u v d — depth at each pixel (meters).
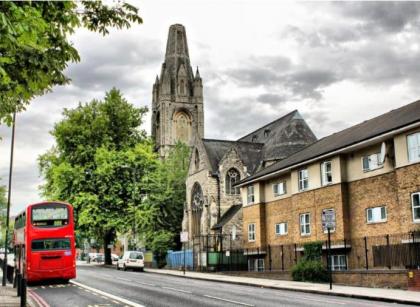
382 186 28.53
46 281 30.11
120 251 101.50
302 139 57.12
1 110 9.83
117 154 53.62
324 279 28.19
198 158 60.56
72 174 51.91
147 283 28.36
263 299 19.09
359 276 25.11
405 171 26.09
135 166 54.06
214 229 53.81
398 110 32.94
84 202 51.12
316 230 33.47
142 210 54.12
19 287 20.64
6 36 7.14
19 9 7.28
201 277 35.56
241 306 16.48
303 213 35.16
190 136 105.62
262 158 59.91
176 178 65.75
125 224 52.78
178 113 105.81
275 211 40.03
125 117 57.44
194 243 54.53
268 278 33.16
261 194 42.03
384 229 28.14
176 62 107.88
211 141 61.03
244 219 44.38
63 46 9.41
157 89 110.88
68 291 23.41
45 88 9.62
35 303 18.22
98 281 29.98
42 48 8.53
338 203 31.48
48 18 9.05
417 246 24.86
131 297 20.05
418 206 25.19
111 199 52.72
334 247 31.33
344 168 31.72
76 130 54.00
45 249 27.75
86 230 53.75
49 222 28.22
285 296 20.72
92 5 10.24
